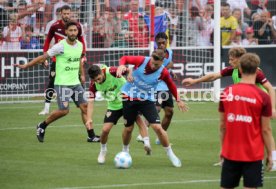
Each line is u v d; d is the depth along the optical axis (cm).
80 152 3703
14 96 5647
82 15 5756
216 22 5481
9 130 4356
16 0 5644
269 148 2317
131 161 3306
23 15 5647
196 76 5862
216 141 4050
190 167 3328
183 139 4106
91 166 3338
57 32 4641
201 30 5944
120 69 3234
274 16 6103
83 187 2873
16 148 3794
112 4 5797
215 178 3070
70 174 3145
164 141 3319
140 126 3531
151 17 5175
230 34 6000
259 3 6075
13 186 2897
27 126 4509
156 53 3241
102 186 2892
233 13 6016
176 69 5825
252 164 2295
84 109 3991
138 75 3272
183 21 5888
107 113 3391
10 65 5606
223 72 3117
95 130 4391
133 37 5803
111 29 5797
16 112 5091
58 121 4728
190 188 2869
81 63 4303
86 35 5756
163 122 3947
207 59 5878
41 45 5684
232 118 2308
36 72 5653
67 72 3962
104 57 5747
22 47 5653
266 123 2302
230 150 2311
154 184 2936
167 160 3509
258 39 6084
